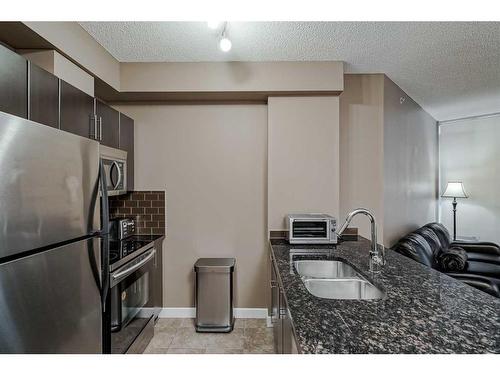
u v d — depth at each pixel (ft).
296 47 8.02
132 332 7.23
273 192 9.41
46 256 3.79
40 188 3.67
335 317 3.53
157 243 9.53
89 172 4.75
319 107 9.34
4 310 3.20
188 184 10.11
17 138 3.33
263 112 10.05
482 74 9.95
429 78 10.33
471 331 3.17
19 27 5.30
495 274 10.27
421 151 13.53
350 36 7.45
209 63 8.98
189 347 8.11
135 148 10.06
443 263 10.61
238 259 10.09
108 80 8.29
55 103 5.57
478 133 14.42
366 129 9.97
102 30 7.10
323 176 9.35
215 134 10.07
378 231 9.93
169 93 9.19
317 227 8.36
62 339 4.07
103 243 5.11
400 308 3.78
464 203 14.73
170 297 10.12
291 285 4.82
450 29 7.11
